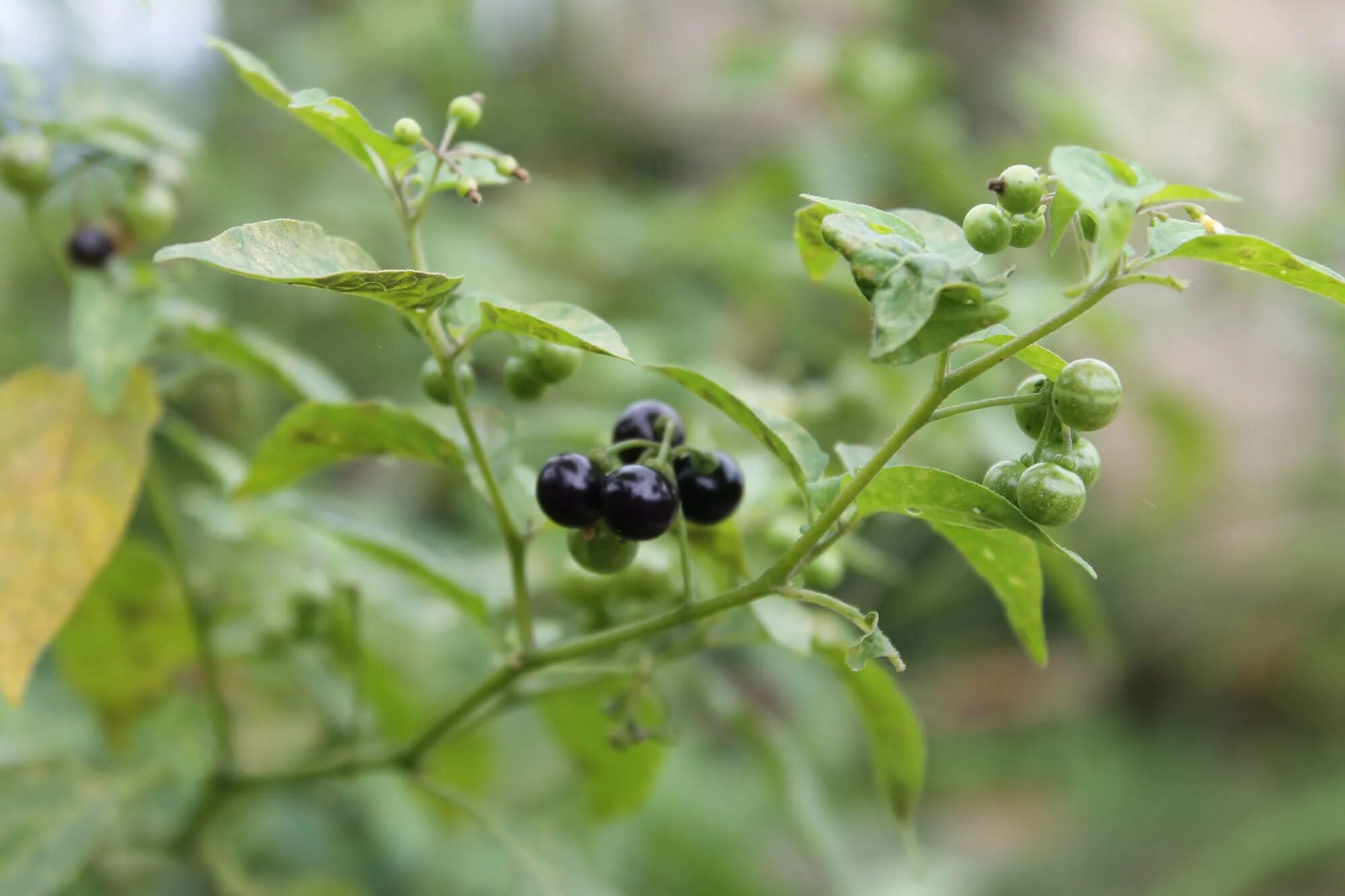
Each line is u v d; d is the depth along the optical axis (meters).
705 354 0.55
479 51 0.82
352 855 0.47
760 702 0.56
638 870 0.50
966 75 0.82
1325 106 0.85
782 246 0.53
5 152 0.34
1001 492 0.30
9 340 0.62
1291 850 0.70
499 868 0.45
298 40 0.75
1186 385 0.90
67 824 0.36
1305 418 0.92
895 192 0.60
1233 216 0.70
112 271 0.35
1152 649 0.90
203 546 0.44
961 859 0.74
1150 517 0.86
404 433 0.33
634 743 0.34
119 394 0.34
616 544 0.31
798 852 0.62
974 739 0.86
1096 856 0.75
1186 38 0.72
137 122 0.36
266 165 0.68
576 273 0.64
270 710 0.46
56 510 0.34
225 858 0.40
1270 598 0.90
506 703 0.36
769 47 0.61
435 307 0.30
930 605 0.64
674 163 0.94
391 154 0.31
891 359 0.27
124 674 0.39
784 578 0.30
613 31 0.98
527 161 0.91
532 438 0.40
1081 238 0.29
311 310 0.61
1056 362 0.29
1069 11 0.84
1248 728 0.87
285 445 0.34
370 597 0.41
